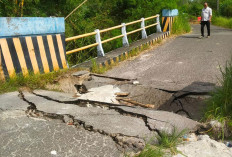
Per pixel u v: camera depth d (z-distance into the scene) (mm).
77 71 6133
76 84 5555
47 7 10555
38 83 5078
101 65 7133
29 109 3746
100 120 3295
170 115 3523
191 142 2938
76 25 11164
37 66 5625
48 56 5895
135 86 5242
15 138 2828
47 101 4086
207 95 4527
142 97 4805
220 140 3266
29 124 3199
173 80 5691
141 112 3557
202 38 12305
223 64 6949
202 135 3180
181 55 8539
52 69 5977
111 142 2801
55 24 6027
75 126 3186
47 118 3459
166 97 4680
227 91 3660
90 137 2891
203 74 6078
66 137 2879
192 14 31828
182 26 15312
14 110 3666
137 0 14875
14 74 5047
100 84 5473
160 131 3033
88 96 4727
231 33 14617
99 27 13250
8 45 5070
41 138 2844
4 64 4973
